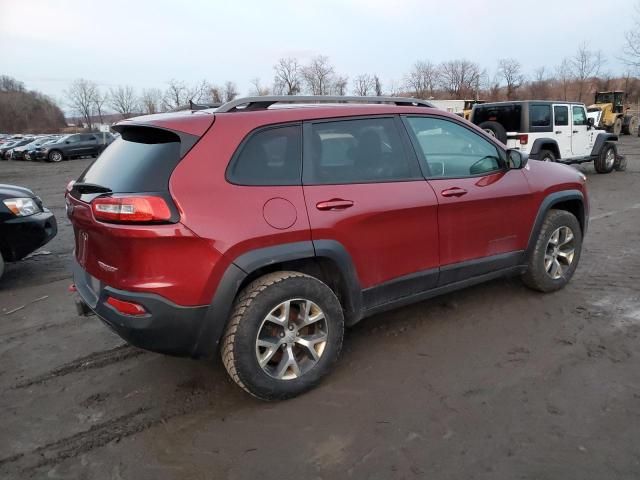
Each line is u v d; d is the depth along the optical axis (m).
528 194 3.99
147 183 2.60
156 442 2.64
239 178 2.73
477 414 2.74
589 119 12.30
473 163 3.80
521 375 3.12
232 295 2.68
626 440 2.48
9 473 2.45
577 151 12.02
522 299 4.30
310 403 2.92
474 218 3.69
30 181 18.22
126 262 2.57
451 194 3.51
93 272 2.83
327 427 2.70
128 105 80.38
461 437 2.56
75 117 93.00
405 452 2.47
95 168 3.09
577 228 4.43
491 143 3.95
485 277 3.92
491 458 2.40
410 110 3.52
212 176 2.66
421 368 3.25
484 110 11.55
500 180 3.87
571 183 4.36
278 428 2.71
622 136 28.89
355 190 3.09
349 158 3.15
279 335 2.91
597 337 3.58
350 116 3.21
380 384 3.09
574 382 3.02
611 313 3.98
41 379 3.36
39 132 86.62
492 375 3.13
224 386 3.17
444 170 3.60
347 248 3.04
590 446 2.45
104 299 2.72
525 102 10.77
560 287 4.43
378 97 3.58
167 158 2.65
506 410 2.77
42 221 5.54
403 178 3.34
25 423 2.86
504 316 3.98
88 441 2.67
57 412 2.96
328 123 3.11
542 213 4.12
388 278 3.31
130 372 3.41
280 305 2.83
